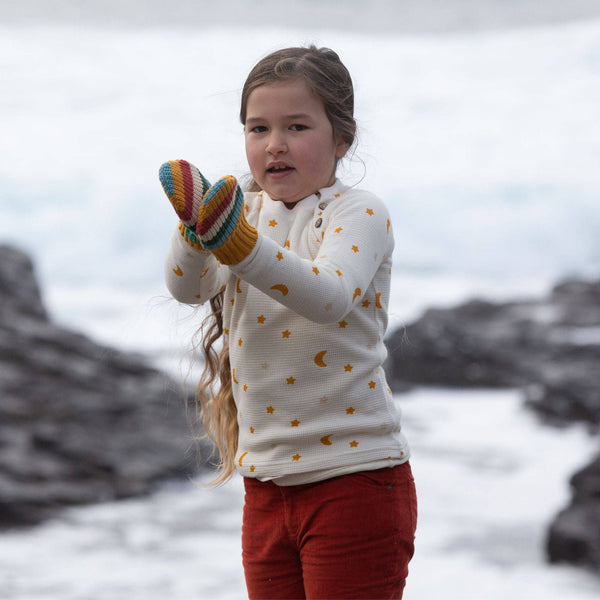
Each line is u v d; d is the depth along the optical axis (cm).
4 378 2194
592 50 8300
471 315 3506
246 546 484
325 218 454
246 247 388
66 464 1995
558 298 3675
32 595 1422
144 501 1950
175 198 399
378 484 456
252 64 666
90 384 2270
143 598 1422
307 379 449
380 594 454
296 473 453
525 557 1589
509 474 2125
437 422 2656
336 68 464
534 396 2742
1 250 2680
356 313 454
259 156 460
